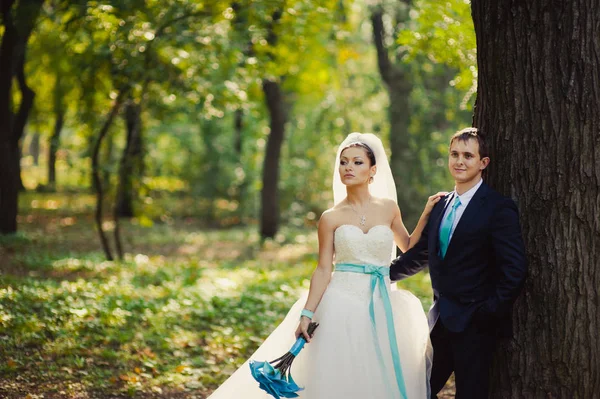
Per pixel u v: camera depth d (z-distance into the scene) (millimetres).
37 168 46250
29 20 12258
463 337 3668
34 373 5195
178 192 27062
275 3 10344
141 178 13117
